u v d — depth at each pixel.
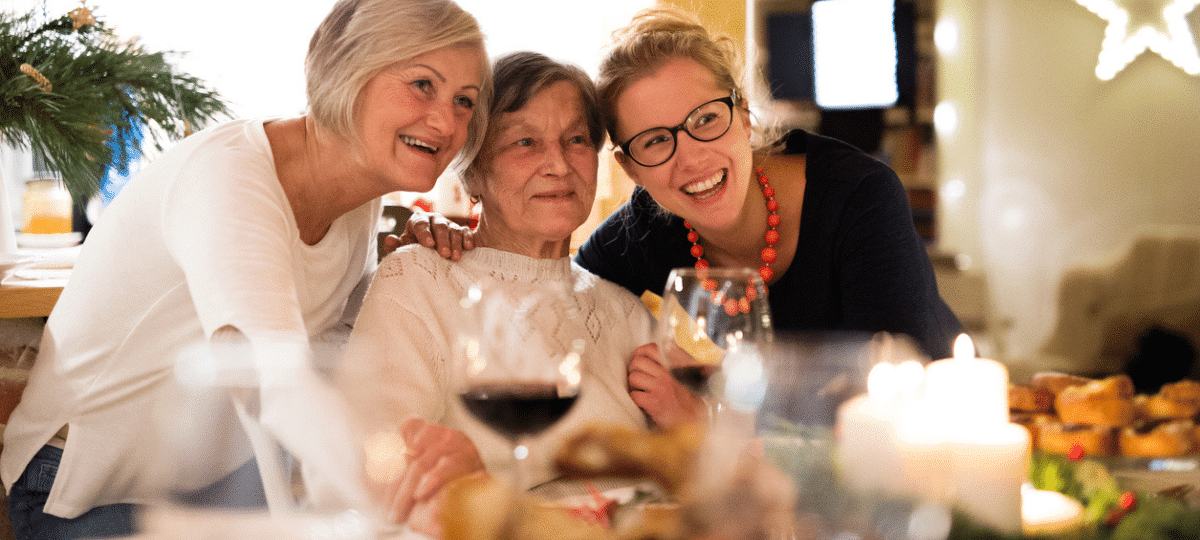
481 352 0.72
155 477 0.45
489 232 1.33
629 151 1.35
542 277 1.29
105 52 1.49
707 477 0.61
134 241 1.07
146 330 1.07
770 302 1.56
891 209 1.45
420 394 1.12
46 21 1.51
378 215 1.39
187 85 1.59
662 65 1.30
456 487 0.62
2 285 1.50
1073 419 1.51
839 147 1.51
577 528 0.59
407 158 1.15
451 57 1.13
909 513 0.62
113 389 1.09
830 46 3.20
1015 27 3.14
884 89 3.19
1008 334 3.26
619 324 1.33
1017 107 3.18
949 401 0.66
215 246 0.92
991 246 3.24
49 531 1.13
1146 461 0.82
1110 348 3.16
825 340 1.37
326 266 1.23
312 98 1.15
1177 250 3.07
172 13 3.34
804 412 0.97
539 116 1.23
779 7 3.20
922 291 1.43
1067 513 0.65
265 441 0.48
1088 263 3.17
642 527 0.60
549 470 0.81
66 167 1.46
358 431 0.55
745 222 1.47
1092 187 3.17
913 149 3.22
